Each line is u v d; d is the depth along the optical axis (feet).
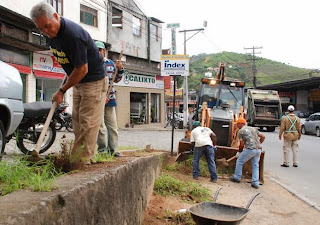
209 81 42.73
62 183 8.24
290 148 37.14
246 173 29.96
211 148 27.04
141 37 91.97
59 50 11.44
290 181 29.68
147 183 17.06
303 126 87.40
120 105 84.07
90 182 8.57
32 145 23.03
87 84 12.47
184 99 89.97
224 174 30.09
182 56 33.19
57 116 22.85
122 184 11.45
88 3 71.77
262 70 369.71
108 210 9.87
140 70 89.86
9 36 46.60
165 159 29.73
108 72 18.07
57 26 10.57
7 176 8.14
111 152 18.48
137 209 13.97
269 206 21.56
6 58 50.62
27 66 55.93
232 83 42.06
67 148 12.80
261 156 27.84
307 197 24.39
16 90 17.10
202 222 12.02
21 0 54.34
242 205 21.17
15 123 17.11
